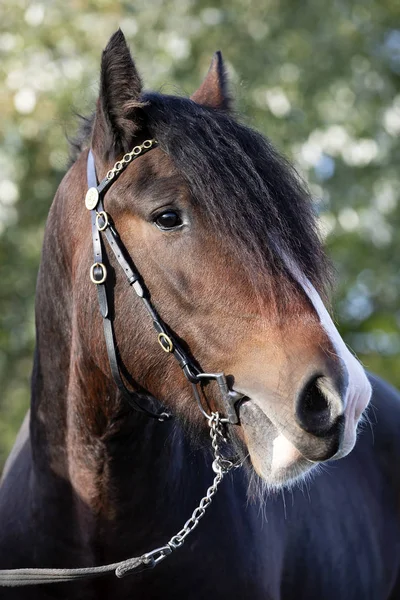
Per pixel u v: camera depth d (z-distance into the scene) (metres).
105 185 2.83
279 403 2.51
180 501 3.11
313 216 2.72
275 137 9.98
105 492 3.02
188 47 9.87
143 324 2.76
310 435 2.46
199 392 2.72
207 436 2.81
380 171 10.84
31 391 3.31
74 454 3.06
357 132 10.47
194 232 2.64
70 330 3.08
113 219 2.81
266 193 2.61
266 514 3.36
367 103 10.66
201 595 3.06
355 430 2.51
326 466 3.85
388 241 11.09
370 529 3.95
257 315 2.58
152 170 2.74
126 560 2.97
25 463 3.42
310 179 10.20
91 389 2.98
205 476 3.22
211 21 10.26
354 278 11.22
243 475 3.32
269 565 3.26
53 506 3.12
